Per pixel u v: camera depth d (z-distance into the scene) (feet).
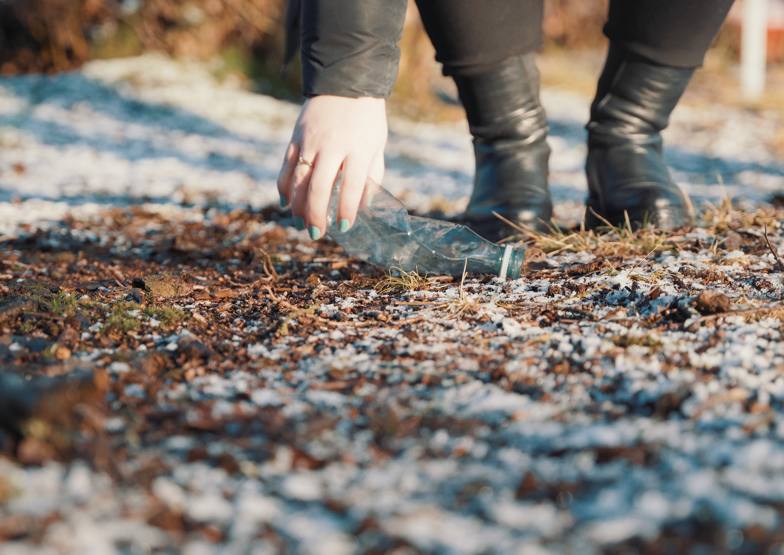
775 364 3.79
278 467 3.44
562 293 4.36
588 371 3.81
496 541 2.88
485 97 5.05
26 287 4.42
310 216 4.25
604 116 5.20
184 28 13.53
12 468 3.32
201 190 6.71
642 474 3.34
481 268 4.52
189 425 3.54
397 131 11.73
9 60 14.01
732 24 19.92
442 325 4.13
